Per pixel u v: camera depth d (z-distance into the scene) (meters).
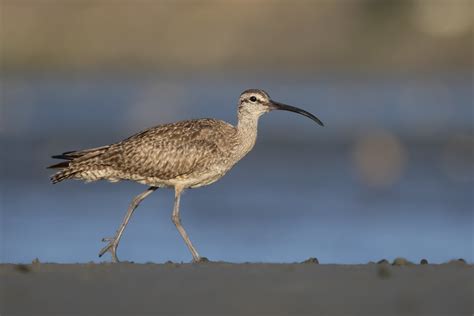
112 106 95.06
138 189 36.09
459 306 9.51
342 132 61.09
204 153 16.56
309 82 154.12
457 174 41.78
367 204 33.66
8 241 26.70
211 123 16.98
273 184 38.16
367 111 86.06
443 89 125.19
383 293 10.08
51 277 11.05
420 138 58.19
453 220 30.20
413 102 99.25
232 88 135.75
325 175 41.22
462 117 76.75
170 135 16.48
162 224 29.47
